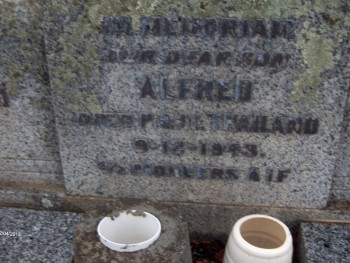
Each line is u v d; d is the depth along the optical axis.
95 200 1.00
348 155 0.93
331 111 0.86
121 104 0.89
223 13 0.79
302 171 0.94
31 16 0.84
